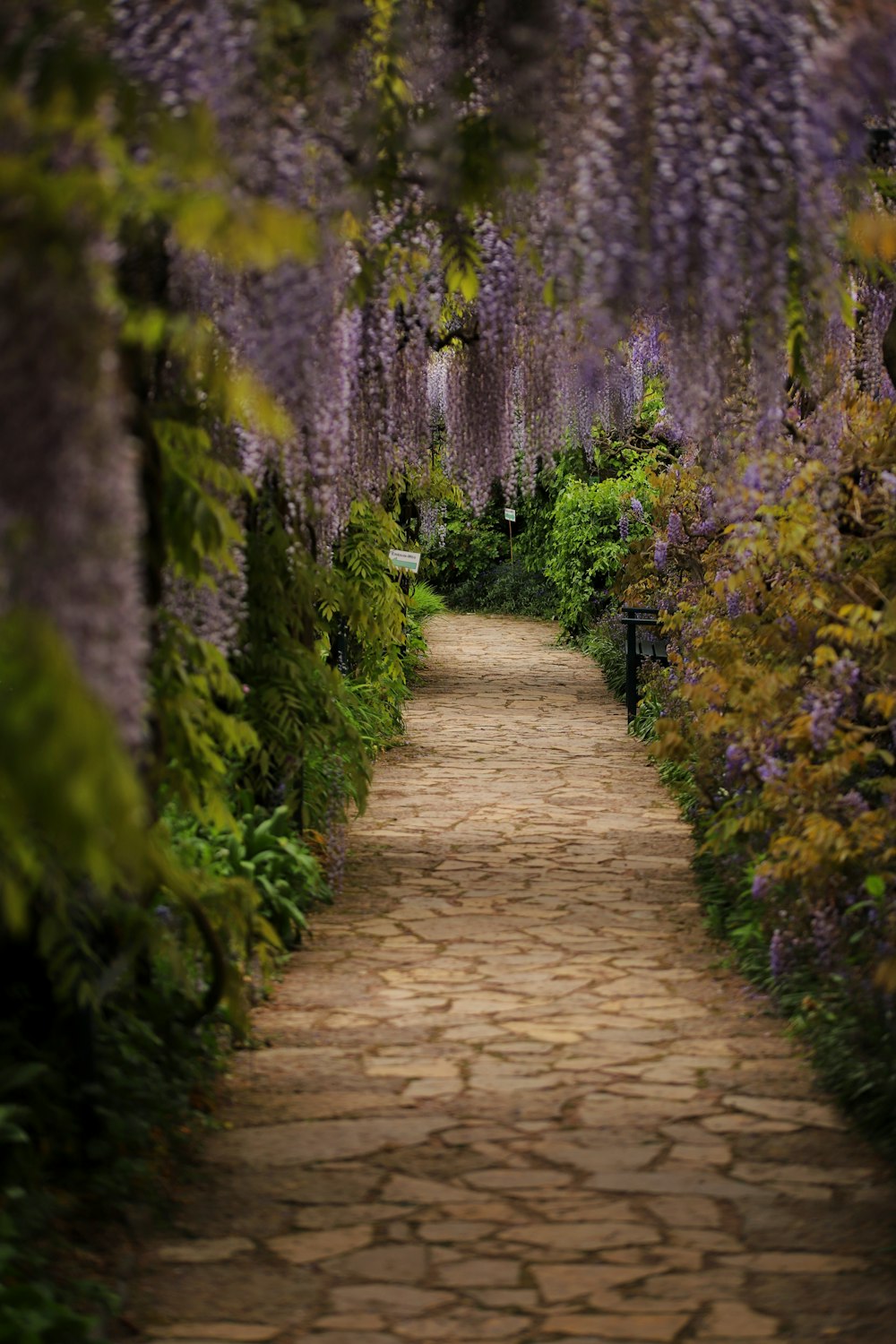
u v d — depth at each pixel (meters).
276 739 8.34
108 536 2.57
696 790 11.98
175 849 6.60
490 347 7.40
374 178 5.48
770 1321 4.16
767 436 6.00
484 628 31.30
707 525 13.12
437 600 26.61
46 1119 4.89
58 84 3.06
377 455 7.86
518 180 5.43
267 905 8.13
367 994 7.46
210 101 4.04
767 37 4.51
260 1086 6.12
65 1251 4.43
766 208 4.71
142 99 3.70
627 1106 5.89
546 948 8.34
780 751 8.15
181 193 2.90
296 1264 4.52
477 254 6.34
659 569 15.98
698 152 4.51
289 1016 7.09
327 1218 4.86
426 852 10.92
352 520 12.77
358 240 5.88
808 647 8.02
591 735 17.23
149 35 3.88
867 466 7.58
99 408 2.56
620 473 23.88
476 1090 6.08
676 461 15.50
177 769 5.43
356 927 8.77
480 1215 4.88
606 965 7.99
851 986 6.45
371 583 13.02
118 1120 5.03
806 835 6.67
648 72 4.48
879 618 6.67
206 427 5.63
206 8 3.94
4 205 2.55
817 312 5.70
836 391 6.82
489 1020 7.04
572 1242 4.68
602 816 12.35
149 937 5.18
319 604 10.56
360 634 10.28
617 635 22.91
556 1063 6.41
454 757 15.52
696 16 4.48
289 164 4.54
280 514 8.15
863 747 6.83
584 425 8.34
